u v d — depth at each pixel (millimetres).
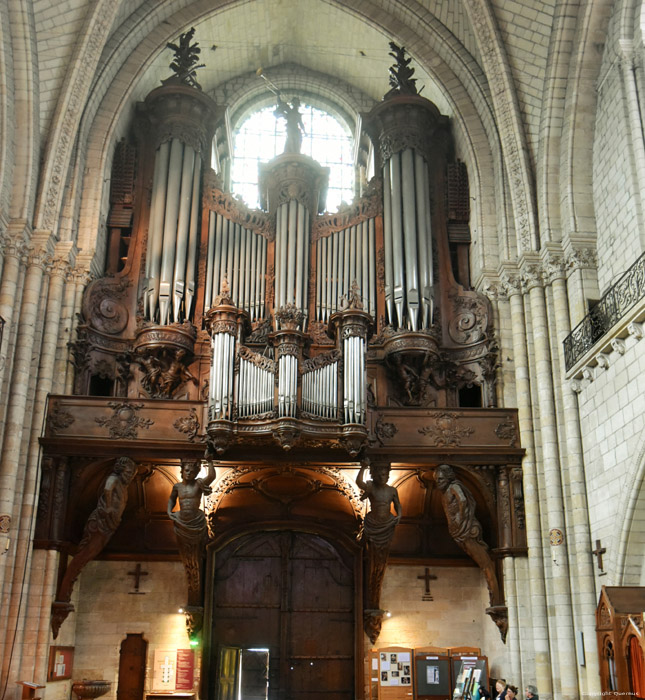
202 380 22203
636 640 13906
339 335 19359
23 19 20516
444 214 24578
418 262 23219
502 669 20109
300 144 25188
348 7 25625
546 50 21844
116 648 21578
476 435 20234
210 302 23109
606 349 17922
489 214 23453
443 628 22250
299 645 22219
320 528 22781
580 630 18328
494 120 23750
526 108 22562
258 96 30406
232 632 22266
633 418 16703
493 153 23906
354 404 18516
